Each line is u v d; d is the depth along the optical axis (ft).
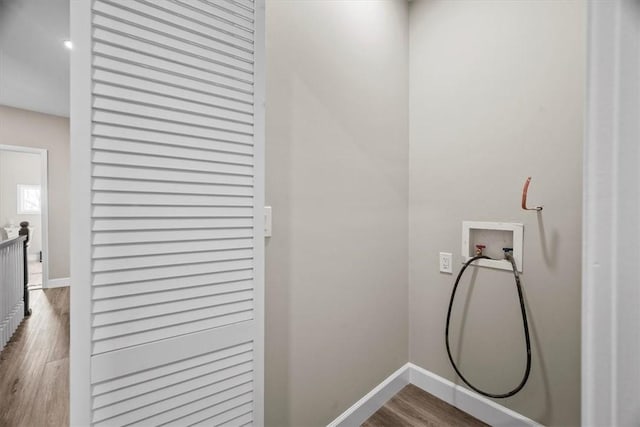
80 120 2.13
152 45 2.40
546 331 4.38
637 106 1.01
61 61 9.18
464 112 5.17
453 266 5.35
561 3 4.23
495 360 4.89
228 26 2.78
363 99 5.00
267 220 3.79
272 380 3.92
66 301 12.03
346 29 4.74
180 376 2.57
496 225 4.81
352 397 4.91
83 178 2.14
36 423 5.39
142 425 2.39
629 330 1.03
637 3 1.02
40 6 6.82
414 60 5.84
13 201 20.68
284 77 3.95
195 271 2.63
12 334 8.97
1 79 10.32
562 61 4.22
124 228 2.30
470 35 5.10
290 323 4.09
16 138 12.98
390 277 5.57
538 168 4.42
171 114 2.50
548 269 4.35
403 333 5.88
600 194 1.08
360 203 4.99
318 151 4.37
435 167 5.56
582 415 1.13
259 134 2.98
